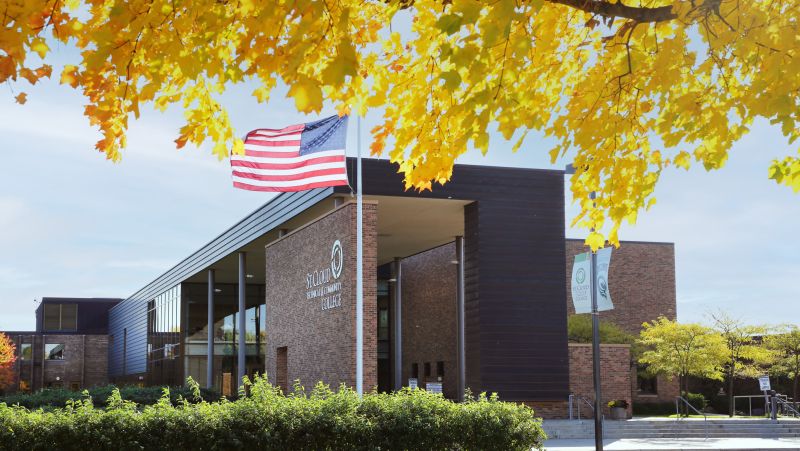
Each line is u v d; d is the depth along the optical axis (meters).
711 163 6.42
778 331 39.16
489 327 27.73
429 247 38.62
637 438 28.36
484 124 4.72
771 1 5.42
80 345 70.44
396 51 5.70
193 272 46.53
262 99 5.21
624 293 42.25
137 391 25.69
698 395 39.25
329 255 25.91
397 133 5.87
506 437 11.95
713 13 5.63
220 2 4.38
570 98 6.29
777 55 5.25
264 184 21.89
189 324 49.31
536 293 28.31
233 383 49.09
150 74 4.50
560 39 6.18
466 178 28.11
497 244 28.19
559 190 29.02
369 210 24.45
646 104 6.30
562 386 28.06
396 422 11.63
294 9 4.31
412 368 43.12
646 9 5.56
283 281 31.05
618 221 6.66
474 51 4.30
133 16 4.13
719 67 5.93
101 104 4.80
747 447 24.00
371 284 24.11
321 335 26.33
